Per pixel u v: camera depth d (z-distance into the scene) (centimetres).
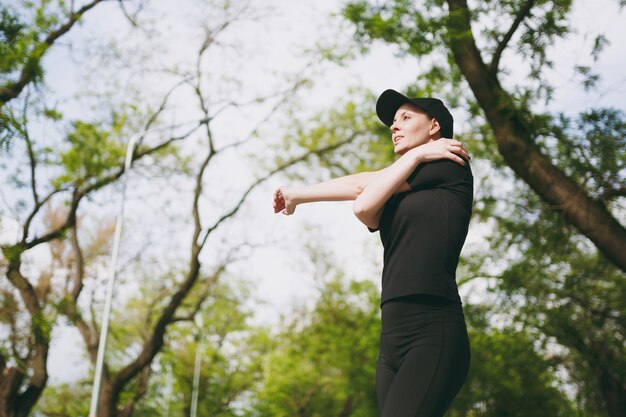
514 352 1479
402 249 159
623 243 777
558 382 1380
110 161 1541
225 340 3312
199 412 3509
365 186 184
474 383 1656
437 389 147
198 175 1859
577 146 826
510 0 787
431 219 159
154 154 1900
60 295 1576
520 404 1644
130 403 1972
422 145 168
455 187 163
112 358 2761
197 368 3169
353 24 876
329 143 2008
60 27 1266
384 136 1609
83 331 1698
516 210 1157
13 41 1119
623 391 1197
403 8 817
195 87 1853
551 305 1232
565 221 940
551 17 766
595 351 1202
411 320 153
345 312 2742
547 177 808
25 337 1370
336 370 3219
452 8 823
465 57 853
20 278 1381
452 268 159
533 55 800
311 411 3441
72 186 1477
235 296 2655
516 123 845
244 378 3538
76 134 1429
